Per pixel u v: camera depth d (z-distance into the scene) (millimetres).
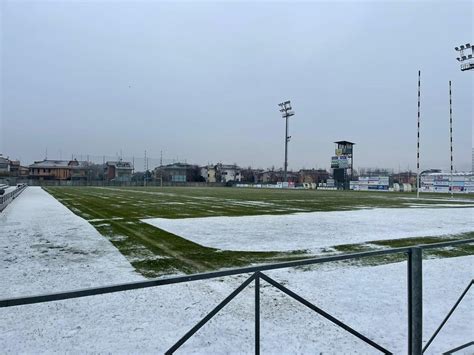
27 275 6074
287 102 63469
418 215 16750
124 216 14984
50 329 3896
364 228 12141
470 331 4023
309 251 8328
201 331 3889
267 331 3922
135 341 3613
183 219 14148
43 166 93875
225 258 7535
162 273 6309
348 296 5168
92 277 6000
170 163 96375
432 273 6551
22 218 14250
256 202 24766
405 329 4055
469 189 45000
